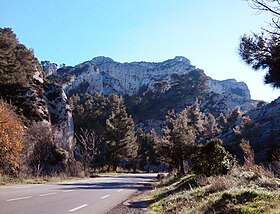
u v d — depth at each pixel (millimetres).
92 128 92438
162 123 132375
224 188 11148
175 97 152000
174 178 27625
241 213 7176
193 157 17609
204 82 158375
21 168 29062
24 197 13266
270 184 10375
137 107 152250
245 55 7934
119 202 14352
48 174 34438
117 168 89188
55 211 9930
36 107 45562
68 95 170750
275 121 35469
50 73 195500
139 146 99312
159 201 13688
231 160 17078
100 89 189750
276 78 8148
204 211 8352
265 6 6879
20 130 28375
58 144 44312
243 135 34656
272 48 7477
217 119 111312
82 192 18406
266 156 29828
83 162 49812
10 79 44375
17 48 61938
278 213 6727
